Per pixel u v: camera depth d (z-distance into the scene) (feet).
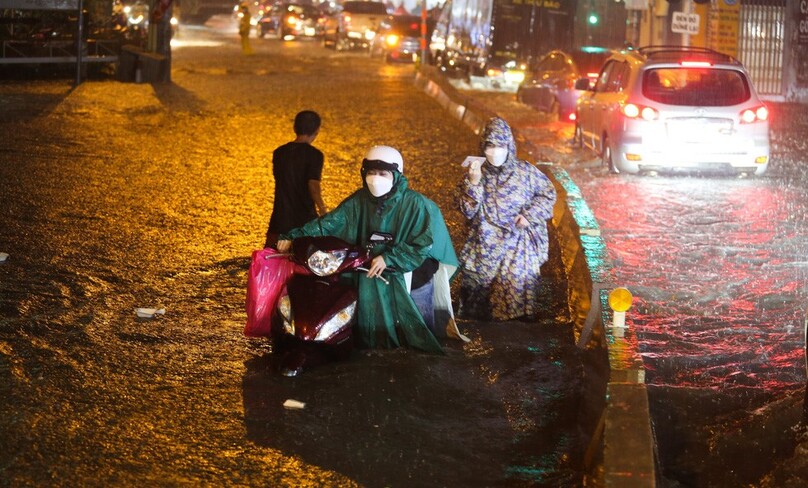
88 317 23.21
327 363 20.84
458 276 28.32
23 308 23.44
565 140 59.06
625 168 46.26
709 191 42.39
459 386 20.04
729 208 38.37
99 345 21.42
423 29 107.24
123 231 31.89
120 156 46.80
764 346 22.72
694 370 21.31
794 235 33.63
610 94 49.26
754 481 16.47
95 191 38.06
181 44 153.48
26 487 15.12
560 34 92.63
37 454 16.21
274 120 62.28
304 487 15.65
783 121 75.61
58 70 84.48
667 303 25.85
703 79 45.98
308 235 21.67
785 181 45.21
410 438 17.58
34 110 61.41
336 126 60.18
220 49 141.08
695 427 18.42
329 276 20.99
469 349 22.25
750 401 19.52
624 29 93.35
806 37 93.04
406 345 21.74
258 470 16.14
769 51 95.91
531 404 19.33
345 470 16.26
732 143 45.14
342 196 39.01
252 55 127.75
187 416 18.10
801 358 21.93
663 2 101.50
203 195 38.29
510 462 16.92
